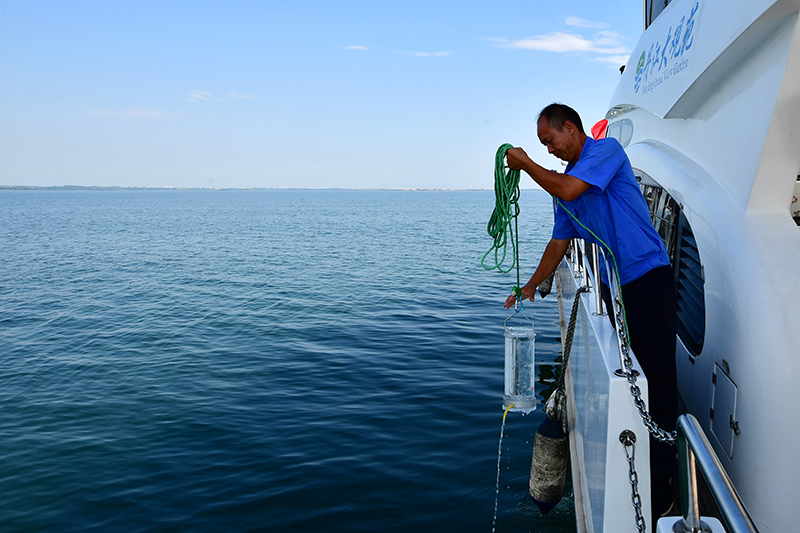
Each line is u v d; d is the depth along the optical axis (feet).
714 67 10.50
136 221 195.62
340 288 54.24
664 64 13.99
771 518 8.36
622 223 9.95
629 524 8.54
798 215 12.24
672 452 9.96
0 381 27.99
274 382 26.68
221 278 62.54
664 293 9.96
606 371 8.86
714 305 10.28
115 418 22.65
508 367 12.78
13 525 15.31
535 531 14.15
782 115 8.90
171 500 16.40
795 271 8.70
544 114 10.47
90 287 57.67
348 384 26.09
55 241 115.34
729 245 9.60
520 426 20.68
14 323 41.29
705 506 10.02
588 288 13.56
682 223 12.99
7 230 148.46
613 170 9.53
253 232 139.23
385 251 90.07
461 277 60.80
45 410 23.72
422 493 16.31
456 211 285.02
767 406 8.33
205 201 551.18
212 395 25.05
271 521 15.21
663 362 10.00
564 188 9.34
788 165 9.16
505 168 9.90
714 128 11.30
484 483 16.66
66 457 19.26
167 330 37.99
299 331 36.73
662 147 14.38
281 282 58.85
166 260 81.10
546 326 35.91
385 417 21.99
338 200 609.83
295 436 20.48
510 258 75.97
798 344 8.24
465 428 20.71
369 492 16.48
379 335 35.32
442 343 33.12
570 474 16.30
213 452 19.38
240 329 37.76
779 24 8.82
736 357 9.08
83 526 15.24
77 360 31.40
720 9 10.55
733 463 9.18
